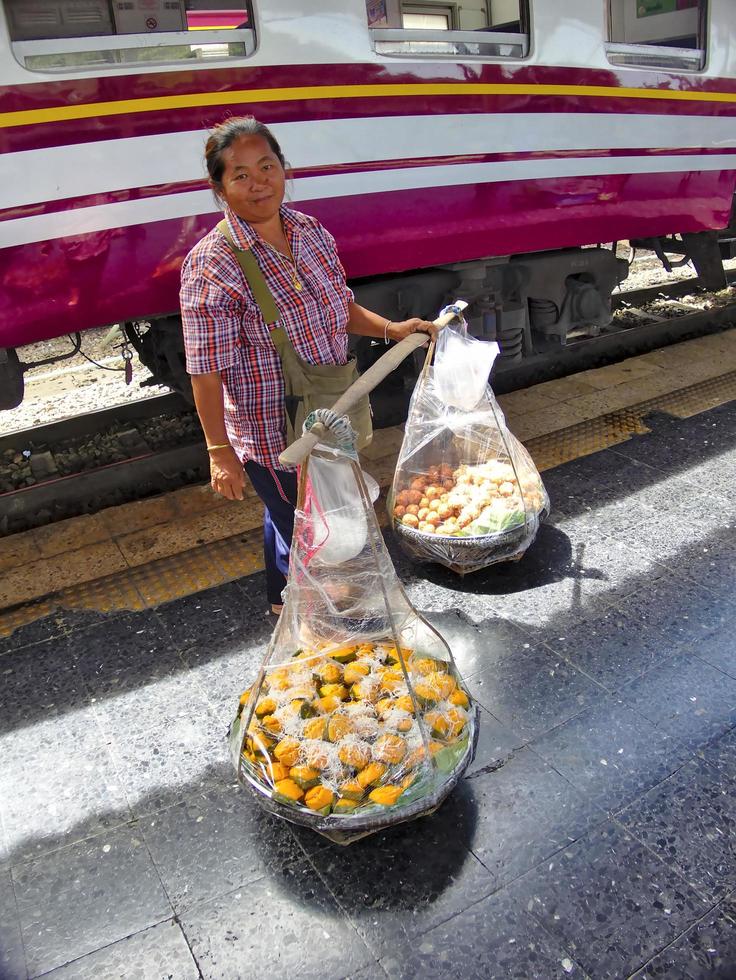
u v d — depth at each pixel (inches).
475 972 71.9
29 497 154.1
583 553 132.7
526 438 172.7
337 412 82.0
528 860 81.9
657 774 91.1
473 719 89.9
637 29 180.2
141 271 132.1
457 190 159.0
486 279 180.5
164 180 129.6
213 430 91.6
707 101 194.2
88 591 129.1
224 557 136.5
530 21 157.2
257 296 86.5
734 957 72.4
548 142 168.6
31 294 125.0
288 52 133.6
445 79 150.2
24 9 118.6
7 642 118.2
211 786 92.5
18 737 100.7
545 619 117.5
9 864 84.1
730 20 191.3
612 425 176.9
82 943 75.9
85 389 224.1
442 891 79.1
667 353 216.2
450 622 117.9
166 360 160.6
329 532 86.2
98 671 111.5
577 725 98.3
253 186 82.0
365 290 165.2
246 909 78.4
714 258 229.1
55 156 120.7
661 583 124.0
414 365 184.1
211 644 115.8
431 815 87.1
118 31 128.9
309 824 78.8
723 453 162.7
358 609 91.7
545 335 201.6
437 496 130.0
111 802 90.9
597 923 75.7
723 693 102.3
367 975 72.1
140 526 146.4
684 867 80.5
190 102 128.0
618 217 187.8
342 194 145.7
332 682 88.5
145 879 81.9
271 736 83.8
